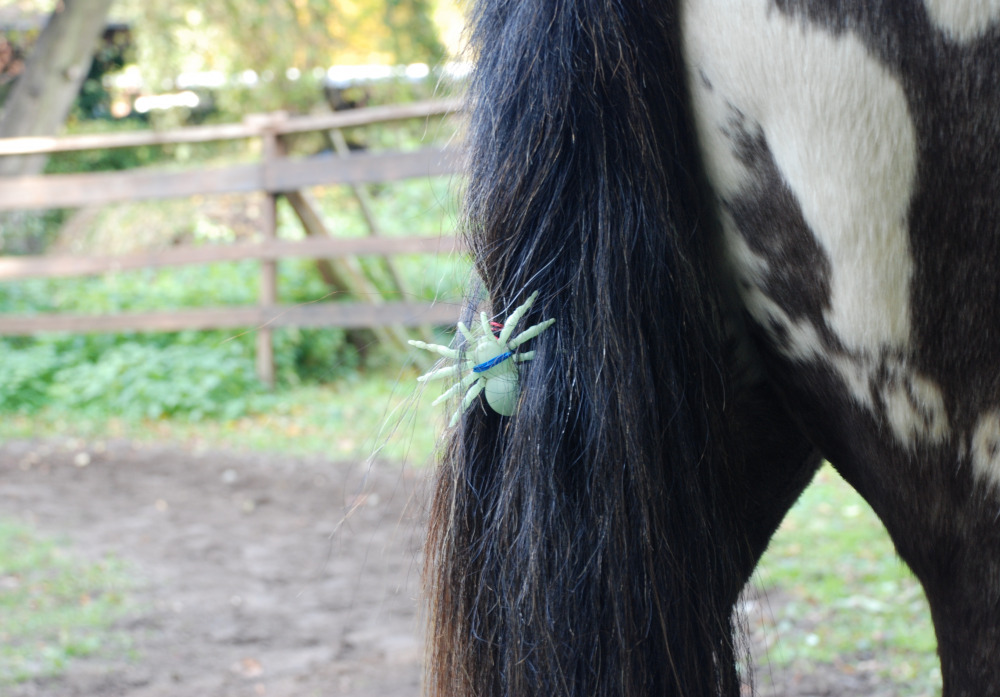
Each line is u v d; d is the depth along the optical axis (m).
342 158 6.23
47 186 6.61
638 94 1.18
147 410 6.11
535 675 1.22
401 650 3.02
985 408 1.11
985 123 1.07
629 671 1.20
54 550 3.89
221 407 6.18
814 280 1.15
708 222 1.22
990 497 1.13
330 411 6.08
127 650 3.01
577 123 1.19
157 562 3.83
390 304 6.19
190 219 8.28
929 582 1.19
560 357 1.21
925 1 1.07
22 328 6.66
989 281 1.09
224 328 6.97
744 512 1.29
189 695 2.73
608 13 1.18
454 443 1.29
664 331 1.21
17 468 5.13
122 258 6.56
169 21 8.54
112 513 4.45
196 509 4.50
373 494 4.59
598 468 1.20
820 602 3.12
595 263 1.20
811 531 3.81
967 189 1.08
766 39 1.12
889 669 2.58
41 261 6.63
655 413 1.20
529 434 1.21
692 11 1.16
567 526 1.21
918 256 1.11
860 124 1.10
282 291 7.13
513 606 1.23
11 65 11.19
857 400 1.17
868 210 1.11
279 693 2.74
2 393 6.28
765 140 1.14
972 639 1.17
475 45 1.27
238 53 8.71
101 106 12.12
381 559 3.81
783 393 1.25
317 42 8.78
